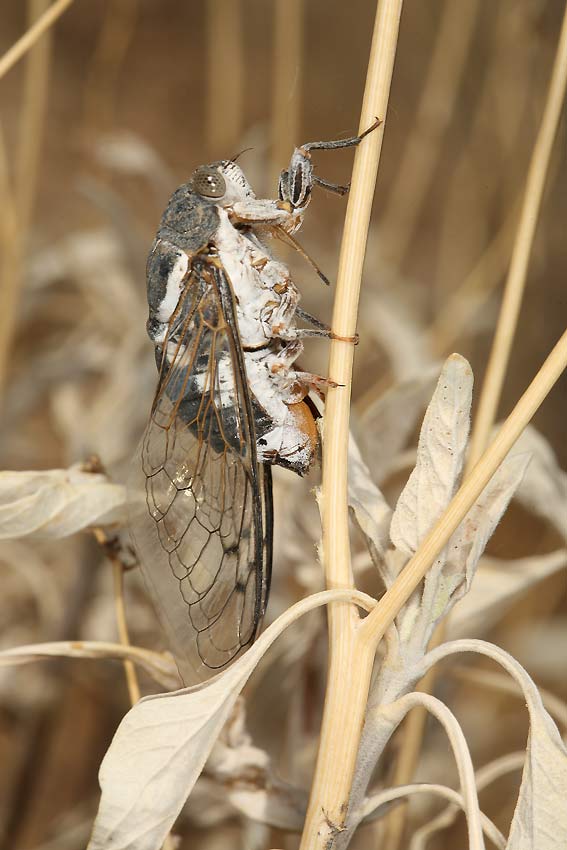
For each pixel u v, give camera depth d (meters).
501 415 0.58
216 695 0.32
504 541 0.51
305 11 1.25
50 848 0.42
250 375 0.35
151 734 0.32
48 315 0.63
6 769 0.49
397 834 0.36
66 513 0.34
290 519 0.38
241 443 0.34
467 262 0.65
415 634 0.33
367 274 0.54
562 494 0.36
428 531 0.33
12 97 1.12
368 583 0.38
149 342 0.47
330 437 0.32
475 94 0.60
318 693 0.37
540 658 0.51
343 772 0.32
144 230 0.53
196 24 1.36
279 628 0.32
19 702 0.44
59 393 0.49
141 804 0.32
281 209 0.34
